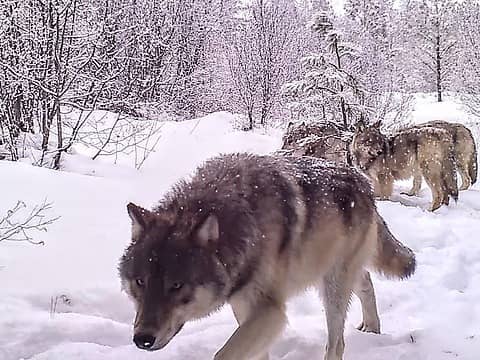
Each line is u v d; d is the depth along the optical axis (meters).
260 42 23.95
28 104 12.55
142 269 3.32
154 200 8.65
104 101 12.93
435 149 11.49
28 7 11.49
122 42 14.63
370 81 20.89
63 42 11.73
